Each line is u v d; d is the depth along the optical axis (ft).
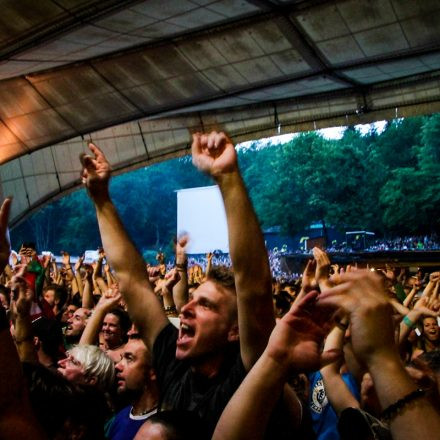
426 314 15.07
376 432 7.57
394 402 5.30
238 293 7.86
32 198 80.69
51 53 46.75
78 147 80.23
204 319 8.96
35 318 16.74
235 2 42.91
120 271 10.55
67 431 7.87
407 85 61.93
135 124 79.61
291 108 70.18
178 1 40.70
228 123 75.15
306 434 8.57
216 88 57.36
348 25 46.91
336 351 6.58
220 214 123.13
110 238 10.61
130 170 80.69
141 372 12.63
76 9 39.45
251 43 49.90
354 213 166.91
